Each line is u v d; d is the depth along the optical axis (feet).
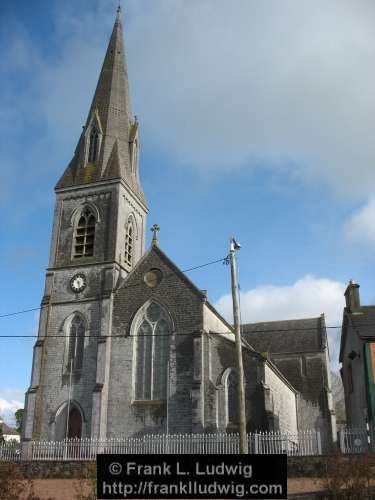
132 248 169.89
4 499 66.85
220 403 130.72
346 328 142.72
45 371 149.07
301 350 221.46
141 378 140.67
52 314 155.74
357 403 131.23
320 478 87.86
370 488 67.21
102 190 166.81
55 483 97.76
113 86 187.11
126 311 148.25
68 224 167.02
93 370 145.07
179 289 145.38
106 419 138.10
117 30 200.95
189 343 138.72
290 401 186.60
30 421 141.69
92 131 179.11
